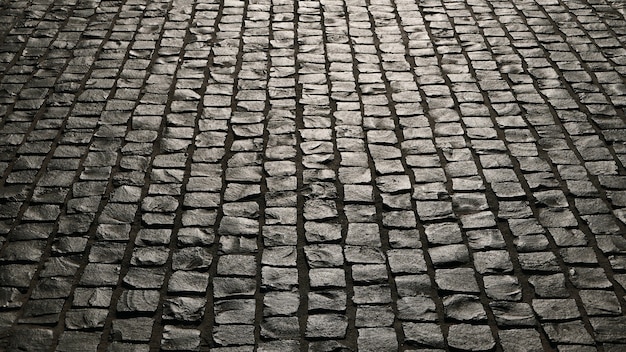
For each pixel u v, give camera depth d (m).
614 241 4.70
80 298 4.25
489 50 7.18
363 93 6.44
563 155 5.57
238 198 5.11
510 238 4.73
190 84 6.57
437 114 6.12
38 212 4.95
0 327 4.05
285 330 4.04
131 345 3.94
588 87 6.50
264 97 6.37
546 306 4.21
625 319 4.12
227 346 3.94
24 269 4.46
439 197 5.12
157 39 7.41
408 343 3.97
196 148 5.67
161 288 4.33
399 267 4.49
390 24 7.76
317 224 4.85
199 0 8.35
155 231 4.79
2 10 8.02
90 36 7.47
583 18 7.85
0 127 5.91
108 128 5.91
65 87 6.51
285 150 5.64
